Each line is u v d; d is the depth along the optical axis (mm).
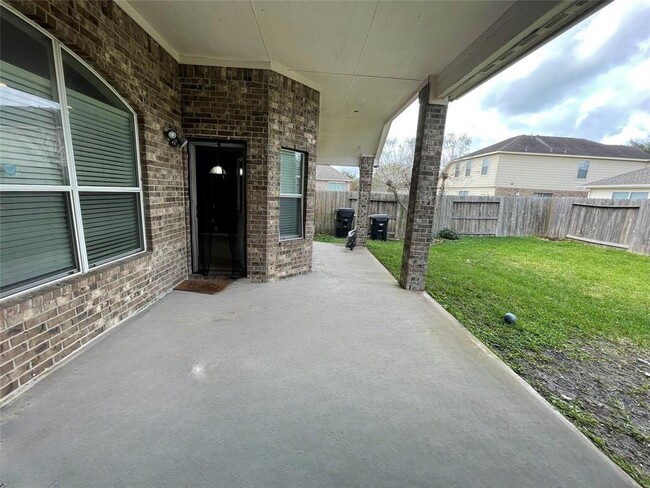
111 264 2898
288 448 1615
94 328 2617
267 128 4148
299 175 5113
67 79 2355
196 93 4027
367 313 3590
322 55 3746
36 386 1999
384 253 7793
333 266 6078
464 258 7285
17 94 1981
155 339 2711
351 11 2779
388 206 11062
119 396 1947
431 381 2301
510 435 1795
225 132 4129
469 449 1674
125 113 3062
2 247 1936
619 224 8609
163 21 3076
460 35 3117
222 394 2021
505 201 10992
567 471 1567
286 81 4332
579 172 17078
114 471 1432
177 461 1502
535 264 6715
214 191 4613
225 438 1659
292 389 2113
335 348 2725
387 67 3975
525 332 3379
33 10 1930
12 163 1976
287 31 3188
